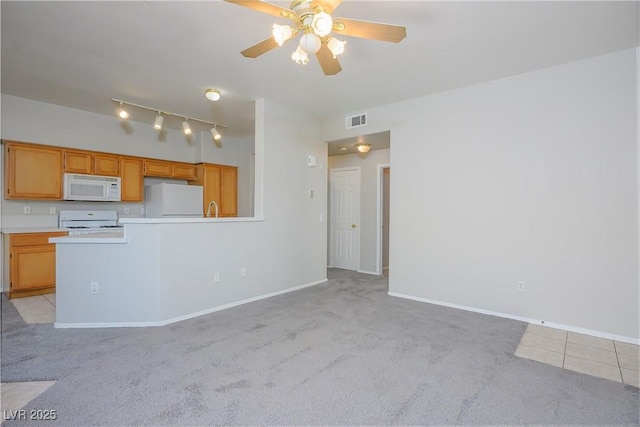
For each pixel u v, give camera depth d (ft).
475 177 11.89
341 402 6.35
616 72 9.42
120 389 6.72
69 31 8.45
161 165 17.95
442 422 5.80
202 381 7.06
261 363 7.89
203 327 10.28
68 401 6.29
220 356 8.25
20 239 13.17
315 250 16.33
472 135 11.94
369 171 19.35
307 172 15.80
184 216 17.84
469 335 9.69
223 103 14.11
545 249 10.54
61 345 8.85
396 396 6.56
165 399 6.39
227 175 20.34
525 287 10.91
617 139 9.41
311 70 10.74
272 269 14.15
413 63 10.18
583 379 7.25
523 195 10.91
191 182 19.98
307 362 7.96
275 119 14.10
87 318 10.30
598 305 9.69
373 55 9.66
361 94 12.97
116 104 14.28
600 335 9.64
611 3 7.15
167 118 16.25
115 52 9.59
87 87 12.34
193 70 10.79
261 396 6.52
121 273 10.41
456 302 12.37
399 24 8.00
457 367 7.75
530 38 8.67
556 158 10.33
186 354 8.36
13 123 13.38
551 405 6.30
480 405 6.29
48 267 13.85
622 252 9.36
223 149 20.17
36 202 14.78
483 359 8.16
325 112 15.42
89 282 10.32
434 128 12.87
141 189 17.13
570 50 9.31
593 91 9.74
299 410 6.09
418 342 9.18
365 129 14.94
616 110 9.43
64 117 14.64
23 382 6.97
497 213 11.43
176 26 8.21
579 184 9.97
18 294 13.34
